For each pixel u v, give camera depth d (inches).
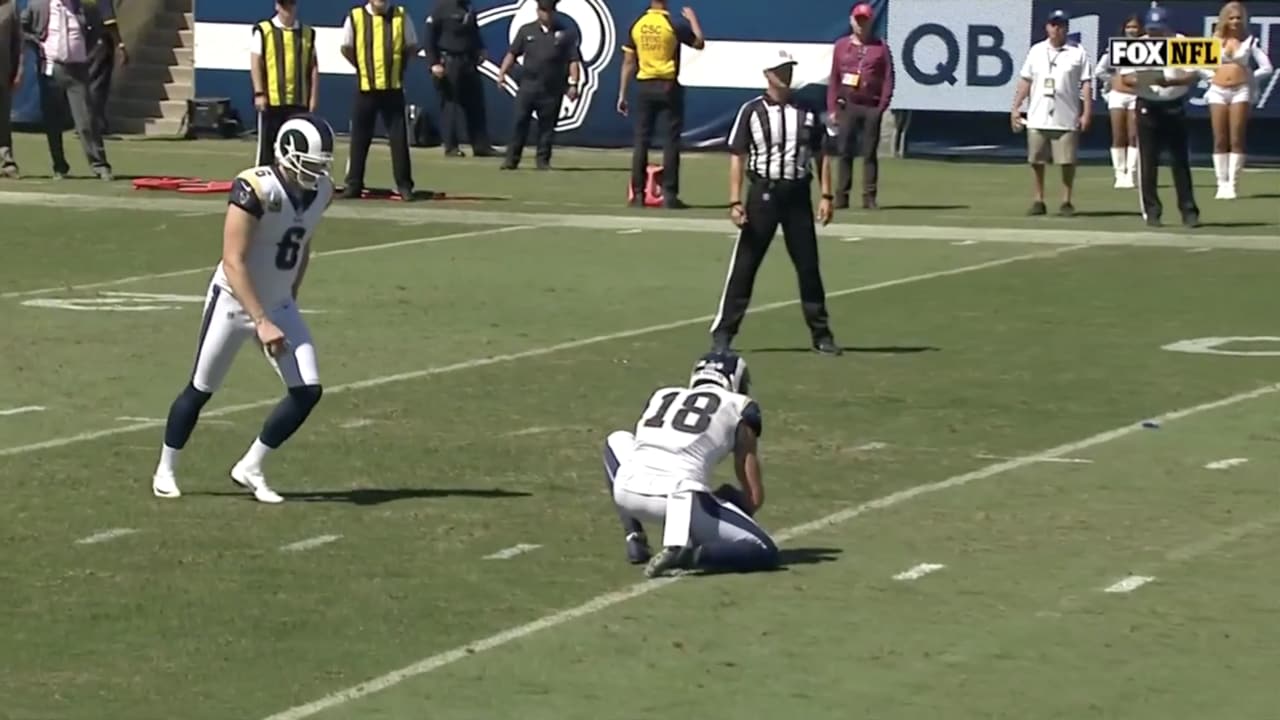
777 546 1566.2
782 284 3048.7
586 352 2453.2
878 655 1300.4
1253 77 4148.6
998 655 1301.7
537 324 2657.5
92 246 3351.4
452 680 1250.0
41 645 1316.4
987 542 1583.4
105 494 1728.6
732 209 2402.8
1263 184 4458.7
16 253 3267.7
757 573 1492.4
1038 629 1358.3
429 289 2952.8
